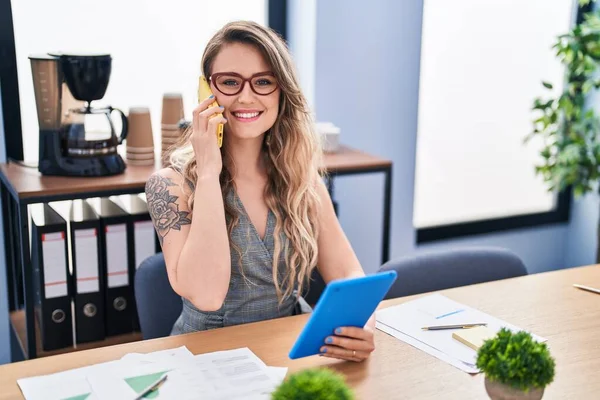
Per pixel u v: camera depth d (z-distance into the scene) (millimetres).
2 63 2590
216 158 1683
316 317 1329
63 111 2369
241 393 1310
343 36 3068
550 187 3555
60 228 2303
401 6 3160
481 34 3502
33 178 2346
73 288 2391
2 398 1294
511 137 3740
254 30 1717
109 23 2730
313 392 1084
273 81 1729
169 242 1696
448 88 3484
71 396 1292
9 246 2650
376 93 3209
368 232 3361
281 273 1826
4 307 2699
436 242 3609
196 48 2904
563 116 3725
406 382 1397
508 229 3814
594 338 1614
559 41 3311
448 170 3598
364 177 3281
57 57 2291
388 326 1653
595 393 1369
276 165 1820
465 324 1662
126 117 2449
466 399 1339
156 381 1342
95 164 2365
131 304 2469
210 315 1771
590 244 3861
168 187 1744
